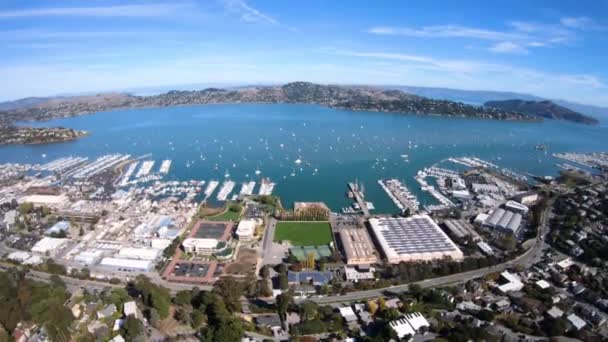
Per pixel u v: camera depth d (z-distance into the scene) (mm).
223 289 150875
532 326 137000
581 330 134125
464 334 126938
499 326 138500
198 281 168000
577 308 148125
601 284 164625
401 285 166875
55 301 131000
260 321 138125
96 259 187125
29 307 128250
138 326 127688
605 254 187625
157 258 188750
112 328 131875
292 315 143375
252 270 177125
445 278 172625
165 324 135250
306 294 158125
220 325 127312
